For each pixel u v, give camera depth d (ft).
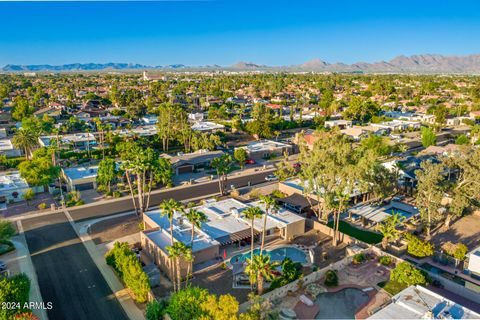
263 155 396.16
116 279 167.63
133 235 211.82
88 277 168.66
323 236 215.31
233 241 194.59
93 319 140.77
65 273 171.63
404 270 163.22
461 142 411.54
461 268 179.83
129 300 152.56
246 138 481.05
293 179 301.63
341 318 142.82
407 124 532.73
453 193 214.28
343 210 234.99
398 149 403.95
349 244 201.05
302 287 163.02
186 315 129.39
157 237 191.21
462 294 157.89
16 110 562.66
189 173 339.77
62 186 294.25
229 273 174.29
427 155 350.43
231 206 239.09
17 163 349.00
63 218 234.99
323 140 225.56
